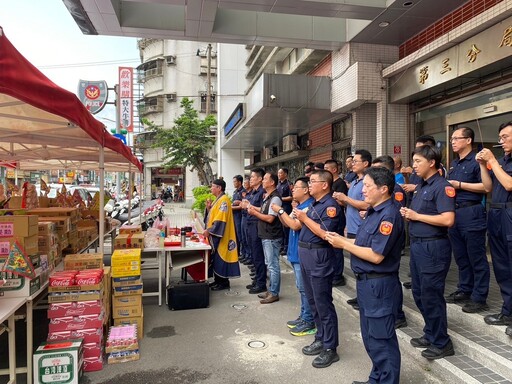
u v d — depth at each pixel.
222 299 5.08
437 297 3.03
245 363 3.28
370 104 7.87
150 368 3.20
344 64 7.65
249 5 6.03
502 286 3.21
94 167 7.76
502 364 2.76
